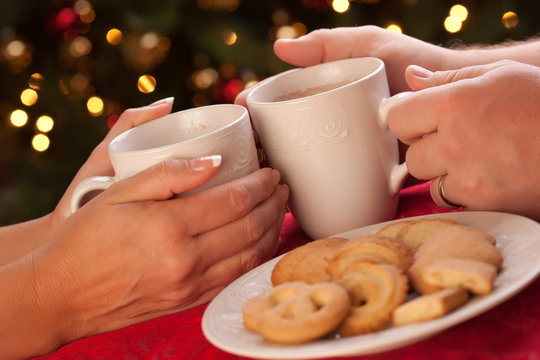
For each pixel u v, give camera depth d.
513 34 1.54
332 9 1.70
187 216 0.67
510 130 0.66
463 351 0.56
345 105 0.69
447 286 0.57
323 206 0.72
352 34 0.83
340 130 0.70
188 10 1.56
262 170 0.70
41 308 0.66
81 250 0.67
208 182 0.69
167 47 1.56
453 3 1.57
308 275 0.61
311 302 0.58
